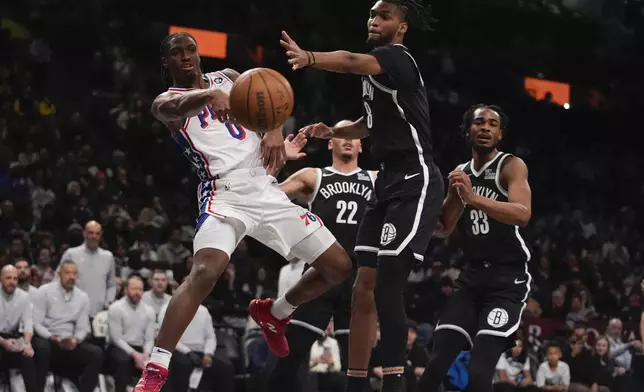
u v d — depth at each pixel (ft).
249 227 12.94
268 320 14.33
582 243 47.47
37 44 50.29
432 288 35.04
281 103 11.75
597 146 60.39
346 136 15.46
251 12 55.26
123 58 51.60
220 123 13.35
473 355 15.92
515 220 15.62
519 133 59.11
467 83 58.34
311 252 13.48
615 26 60.18
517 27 58.39
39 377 25.07
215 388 27.25
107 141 46.55
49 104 47.93
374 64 13.16
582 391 26.86
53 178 40.04
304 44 54.19
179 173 46.24
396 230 13.69
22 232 32.81
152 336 26.66
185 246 36.55
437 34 56.95
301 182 18.43
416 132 13.91
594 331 34.30
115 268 31.71
